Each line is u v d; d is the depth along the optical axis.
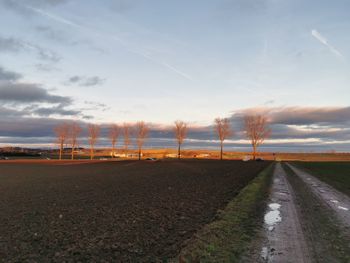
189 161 94.06
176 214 13.45
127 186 25.55
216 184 26.52
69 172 45.28
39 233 10.51
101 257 8.06
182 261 7.58
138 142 115.75
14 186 26.50
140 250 8.55
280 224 11.39
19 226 11.54
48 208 15.38
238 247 8.62
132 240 9.52
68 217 13.10
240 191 20.89
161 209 14.70
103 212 14.13
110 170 49.44
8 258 8.08
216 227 10.79
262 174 37.84
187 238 9.65
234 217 12.51
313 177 34.25
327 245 8.87
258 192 20.64
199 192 21.12
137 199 18.11
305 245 8.86
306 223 11.60
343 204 16.09
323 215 13.12
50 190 23.38
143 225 11.47
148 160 103.56
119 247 8.84
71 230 10.87
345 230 10.62
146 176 36.41
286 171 44.84
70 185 26.92
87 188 24.45
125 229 10.89
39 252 8.52
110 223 11.88
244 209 14.25
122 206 15.71
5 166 64.56
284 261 7.59
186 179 31.84
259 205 15.56
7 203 17.11
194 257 7.82
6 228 11.24
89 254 8.30
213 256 7.90
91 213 13.94
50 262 7.77
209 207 15.12
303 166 61.31
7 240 9.67
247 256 7.93
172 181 29.69
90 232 10.55
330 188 23.53
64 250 8.66
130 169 51.78
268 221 11.88
